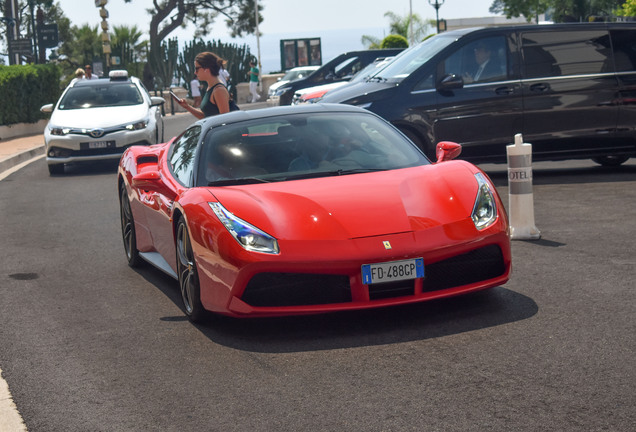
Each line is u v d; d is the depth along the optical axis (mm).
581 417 3350
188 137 6266
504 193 9703
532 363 4031
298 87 22188
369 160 5555
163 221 5832
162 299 5906
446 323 4785
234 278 4637
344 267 4543
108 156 14797
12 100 23609
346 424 3455
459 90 10383
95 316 5535
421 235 4664
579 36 10555
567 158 10586
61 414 3793
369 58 22312
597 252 6434
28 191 12883
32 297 6191
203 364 4383
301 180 5273
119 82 16516
